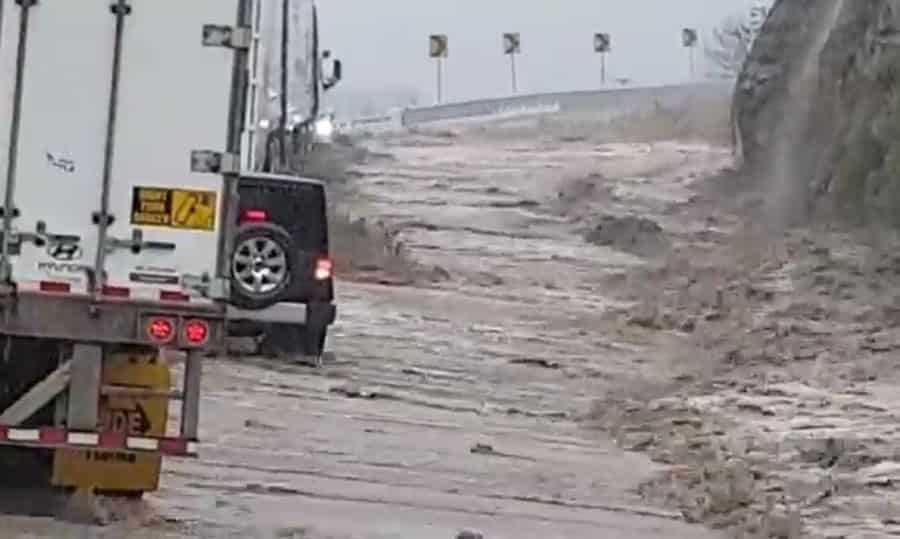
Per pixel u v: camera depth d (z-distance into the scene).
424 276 84.12
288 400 42.53
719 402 47.97
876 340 58.34
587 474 36.31
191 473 31.28
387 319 66.12
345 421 40.38
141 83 23.89
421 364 53.69
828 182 90.19
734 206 110.19
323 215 44.94
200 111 23.97
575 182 125.81
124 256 23.84
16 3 23.72
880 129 85.31
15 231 23.66
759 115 116.06
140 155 23.89
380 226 93.50
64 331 23.70
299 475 32.41
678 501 33.50
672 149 149.00
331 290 46.12
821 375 52.47
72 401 23.84
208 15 23.97
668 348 62.78
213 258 24.03
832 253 76.06
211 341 23.98
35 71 23.73
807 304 66.38
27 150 23.73
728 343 60.94
